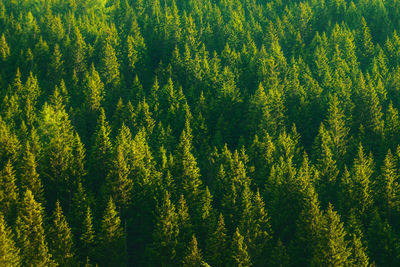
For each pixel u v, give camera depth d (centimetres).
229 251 5450
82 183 6544
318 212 5472
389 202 6006
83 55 10281
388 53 10681
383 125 7738
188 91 9144
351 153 7331
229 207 6028
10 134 7162
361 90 8300
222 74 9588
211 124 8469
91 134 8125
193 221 5972
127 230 6119
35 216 5338
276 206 6022
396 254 5338
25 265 4978
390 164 6234
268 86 9000
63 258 5266
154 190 6247
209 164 7062
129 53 10538
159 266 5606
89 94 8419
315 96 8694
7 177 5806
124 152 6688
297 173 6762
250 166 6950
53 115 7394
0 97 8556
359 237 5238
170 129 7681
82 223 5762
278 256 5322
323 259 5069
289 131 8194
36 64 9738
